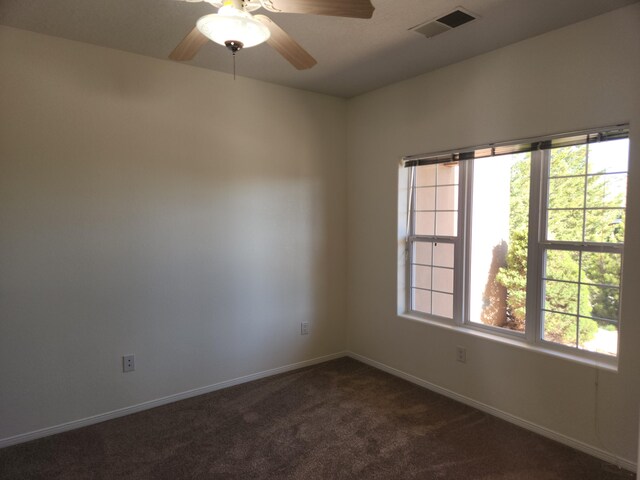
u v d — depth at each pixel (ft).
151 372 9.92
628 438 7.45
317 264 12.73
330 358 13.23
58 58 8.50
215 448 8.24
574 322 8.50
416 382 11.33
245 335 11.37
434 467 7.61
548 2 7.11
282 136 11.76
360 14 5.24
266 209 11.56
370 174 12.42
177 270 10.16
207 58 9.66
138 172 9.52
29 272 8.39
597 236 8.14
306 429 8.94
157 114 9.71
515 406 9.12
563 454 7.97
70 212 8.75
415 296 11.80
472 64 9.64
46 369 8.65
